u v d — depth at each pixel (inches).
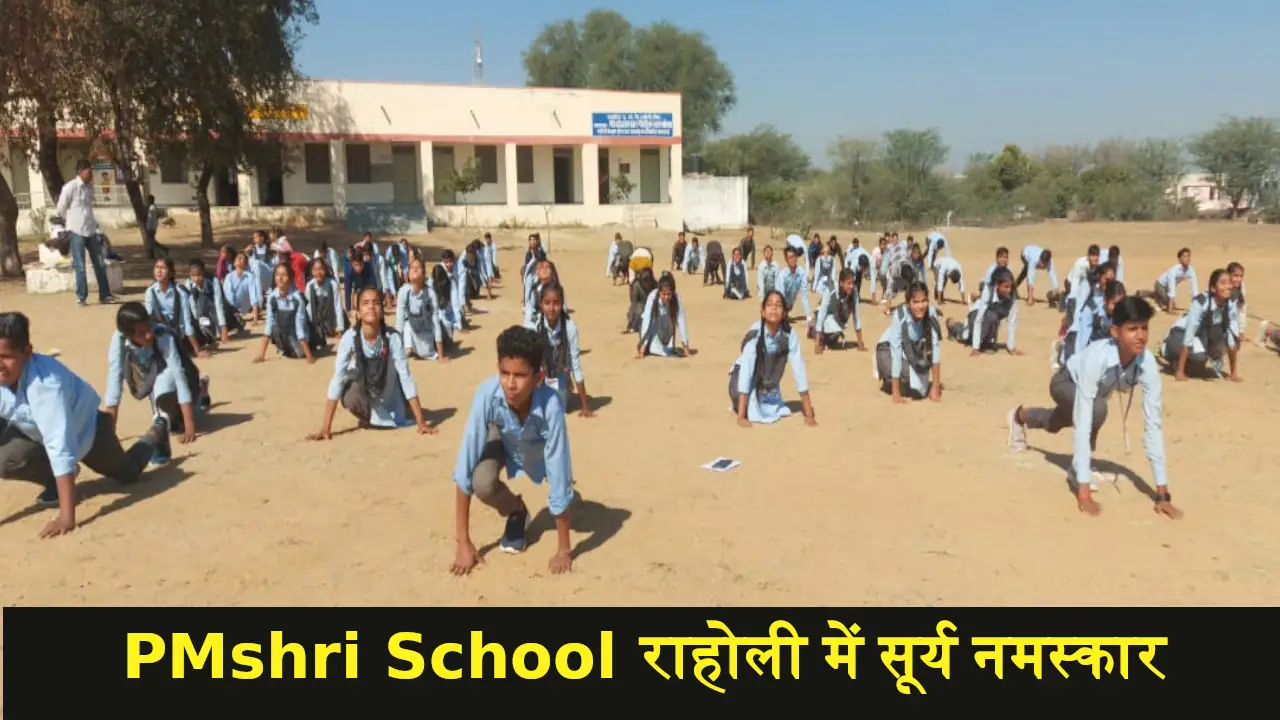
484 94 1721.2
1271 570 214.2
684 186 2027.6
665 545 229.3
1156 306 743.1
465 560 213.6
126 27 861.2
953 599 199.2
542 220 1795.0
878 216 2508.6
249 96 1125.1
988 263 1298.0
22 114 849.5
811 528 240.8
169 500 263.4
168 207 1557.6
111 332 546.3
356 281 676.1
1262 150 2514.8
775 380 356.5
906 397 405.1
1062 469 292.7
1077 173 3058.6
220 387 423.5
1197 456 310.0
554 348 359.6
